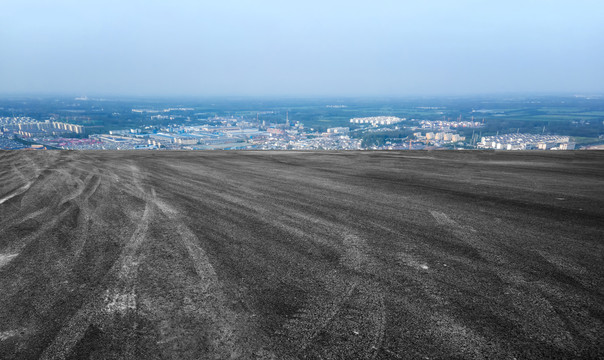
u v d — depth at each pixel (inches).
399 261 109.9
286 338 73.3
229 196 197.3
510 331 75.0
